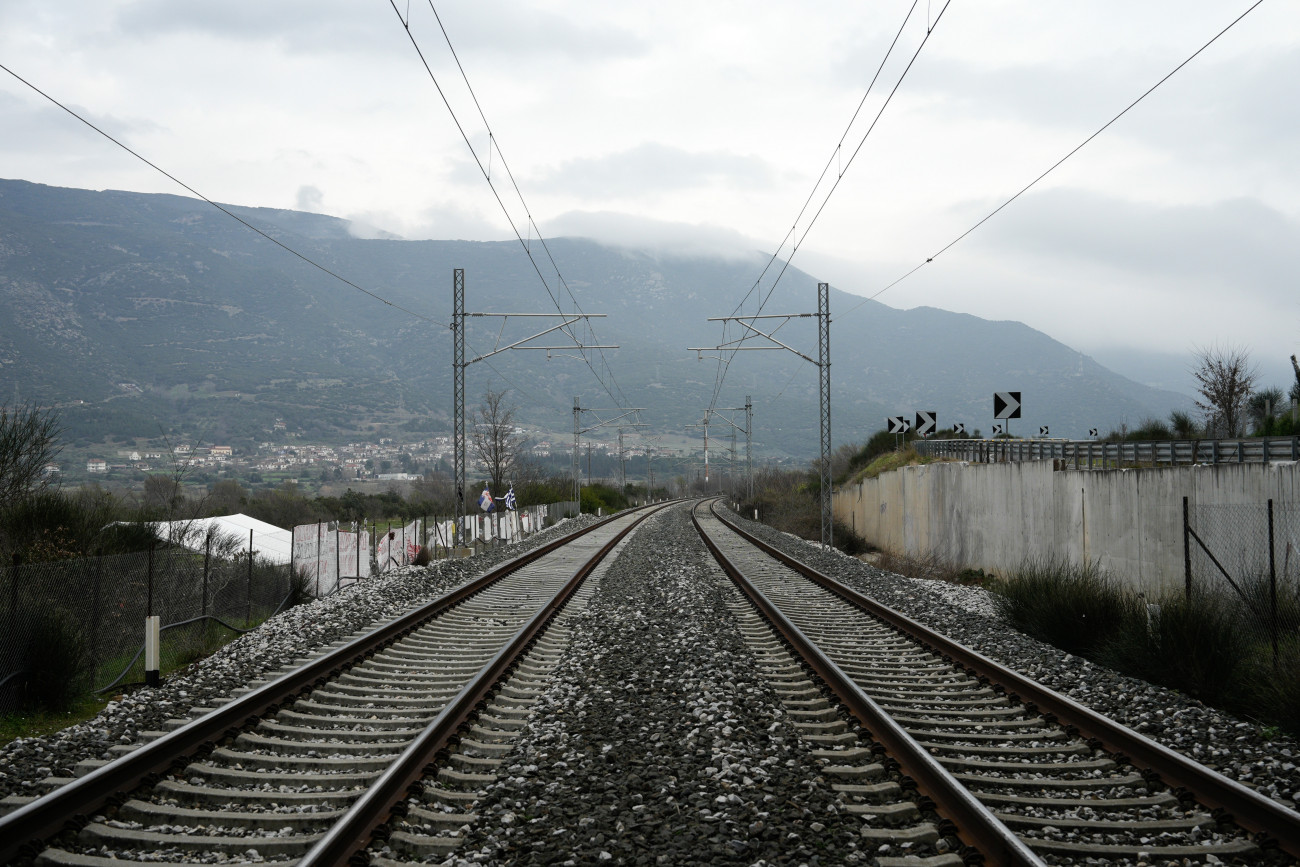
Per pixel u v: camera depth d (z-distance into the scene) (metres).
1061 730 8.25
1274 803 5.84
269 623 15.88
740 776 6.73
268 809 6.14
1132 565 20.47
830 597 18.66
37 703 10.27
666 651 11.80
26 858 5.21
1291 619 12.93
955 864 5.22
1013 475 28.27
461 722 7.98
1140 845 5.71
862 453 70.62
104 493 24.88
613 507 88.06
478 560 27.78
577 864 5.25
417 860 5.34
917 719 8.62
